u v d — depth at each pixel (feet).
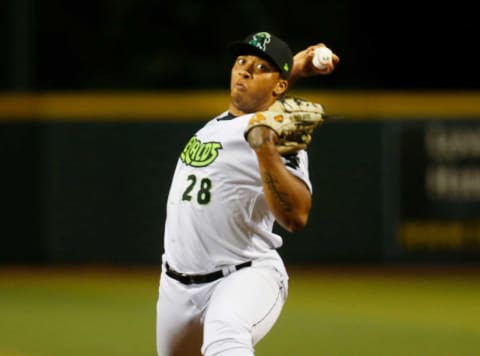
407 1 221.87
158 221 159.43
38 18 217.97
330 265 158.81
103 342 97.30
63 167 159.84
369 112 156.87
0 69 192.44
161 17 215.72
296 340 98.53
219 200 49.21
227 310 47.91
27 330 104.88
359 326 107.76
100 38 218.79
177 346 52.85
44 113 159.53
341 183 157.58
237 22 213.66
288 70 51.08
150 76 212.02
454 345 96.12
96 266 160.45
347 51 220.43
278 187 46.11
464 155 157.17
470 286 142.31
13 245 161.38
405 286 141.69
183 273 50.26
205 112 157.69
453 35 225.97
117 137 159.43
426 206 157.69
